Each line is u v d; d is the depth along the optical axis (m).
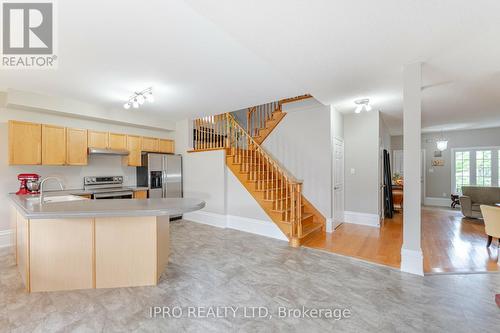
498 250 3.48
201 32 2.18
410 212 2.71
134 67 2.91
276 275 2.76
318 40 2.18
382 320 1.94
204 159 5.48
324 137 4.66
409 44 2.25
